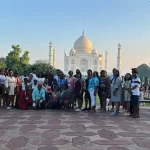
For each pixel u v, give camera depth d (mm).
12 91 11625
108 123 8312
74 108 11906
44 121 8375
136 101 9820
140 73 77438
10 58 54844
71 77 11781
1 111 10594
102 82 11320
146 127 7816
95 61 94875
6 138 6125
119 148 5480
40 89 11469
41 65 49188
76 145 5645
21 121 8305
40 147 5445
